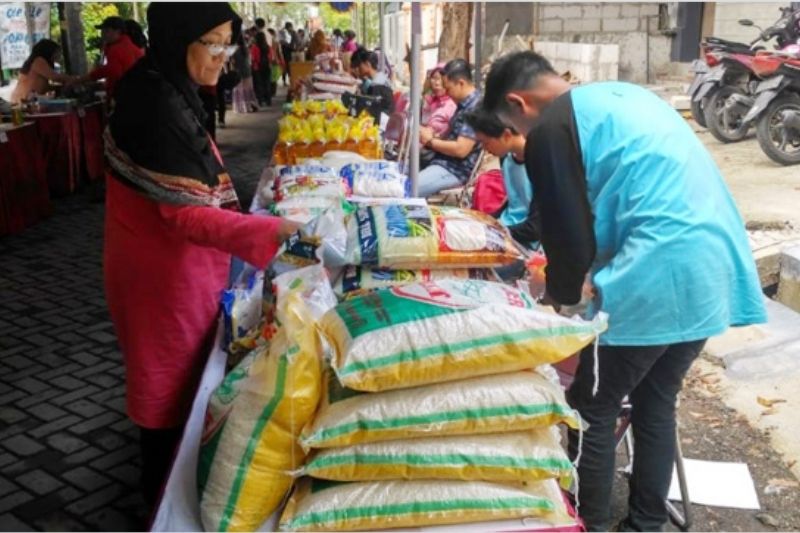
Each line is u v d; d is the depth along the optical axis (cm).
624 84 214
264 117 1465
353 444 145
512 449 147
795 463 301
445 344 145
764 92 718
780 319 416
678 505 277
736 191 634
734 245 209
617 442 243
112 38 671
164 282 198
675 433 234
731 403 346
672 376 224
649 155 197
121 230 195
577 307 220
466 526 147
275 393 143
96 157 812
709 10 1341
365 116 447
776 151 722
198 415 181
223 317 215
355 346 145
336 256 210
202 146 182
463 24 912
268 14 3469
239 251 177
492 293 165
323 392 151
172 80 184
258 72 1673
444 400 145
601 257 212
